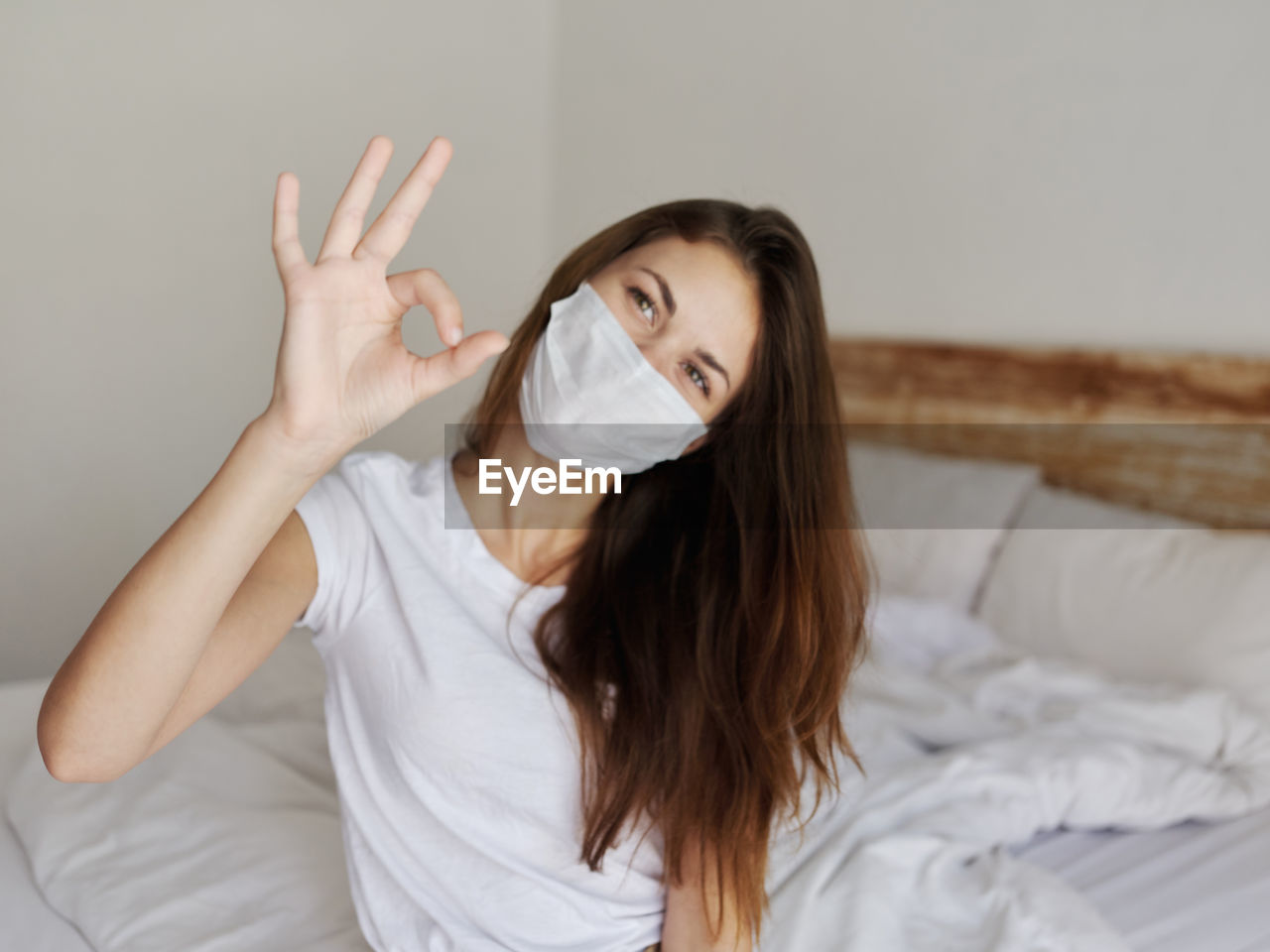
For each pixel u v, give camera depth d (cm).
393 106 303
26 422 241
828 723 105
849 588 104
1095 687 167
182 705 73
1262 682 168
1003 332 241
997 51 238
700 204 95
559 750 90
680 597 98
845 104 269
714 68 300
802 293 95
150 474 259
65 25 235
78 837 122
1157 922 120
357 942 105
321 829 127
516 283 349
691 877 97
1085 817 142
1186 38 207
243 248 267
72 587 251
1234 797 149
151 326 254
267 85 270
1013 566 212
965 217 246
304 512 88
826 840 125
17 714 158
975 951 108
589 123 337
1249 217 200
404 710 88
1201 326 208
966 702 165
